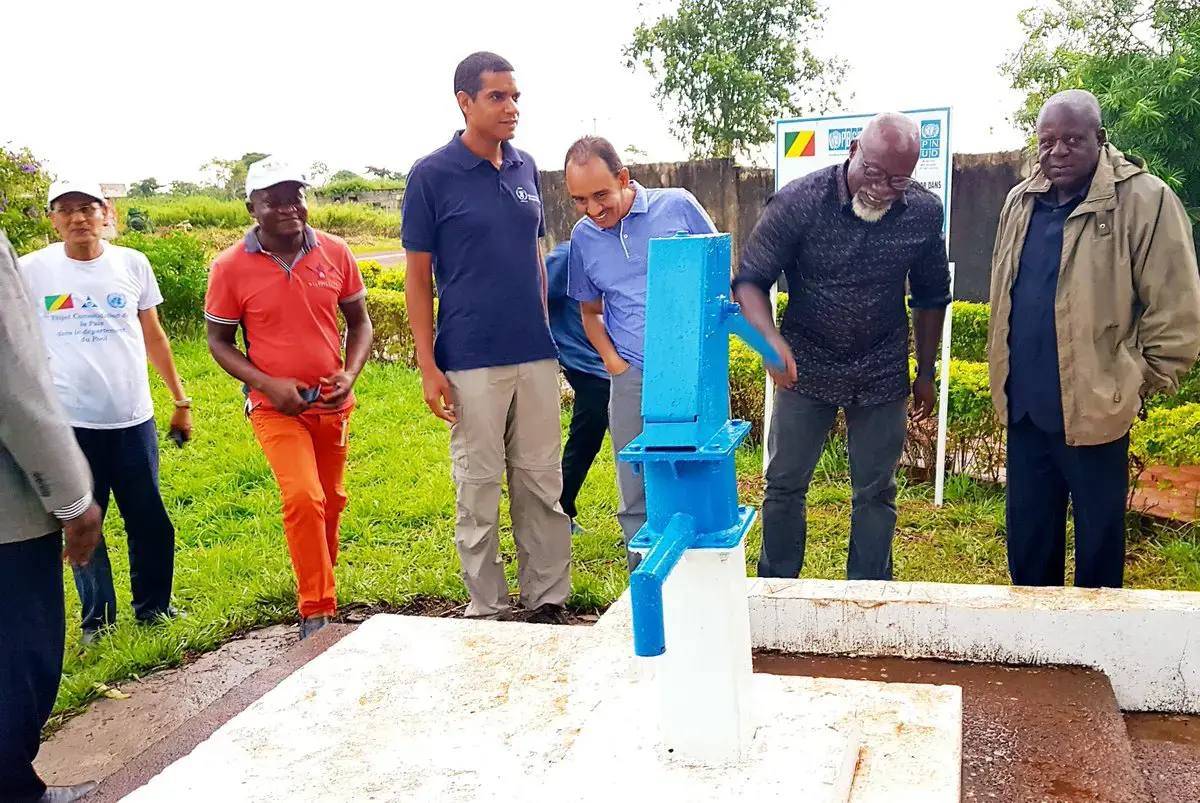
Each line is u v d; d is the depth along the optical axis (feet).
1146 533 15.07
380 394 27.94
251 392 12.91
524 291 12.39
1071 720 7.26
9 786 8.71
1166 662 7.80
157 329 13.98
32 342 8.05
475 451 12.48
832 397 10.94
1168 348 9.32
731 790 5.41
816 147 16.31
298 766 6.61
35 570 8.47
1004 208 10.50
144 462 13.15
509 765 6.47
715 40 47.80
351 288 13.67
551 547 13.24
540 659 8.00
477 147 11.98
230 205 89.45
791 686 6.71
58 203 12.44
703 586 5.57
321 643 10.73
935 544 15.23
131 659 12.70
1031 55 21.90
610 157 11.20
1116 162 9.53
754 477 19.31
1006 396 10.38
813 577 14.02
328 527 13.92
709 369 5.72
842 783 5.55
